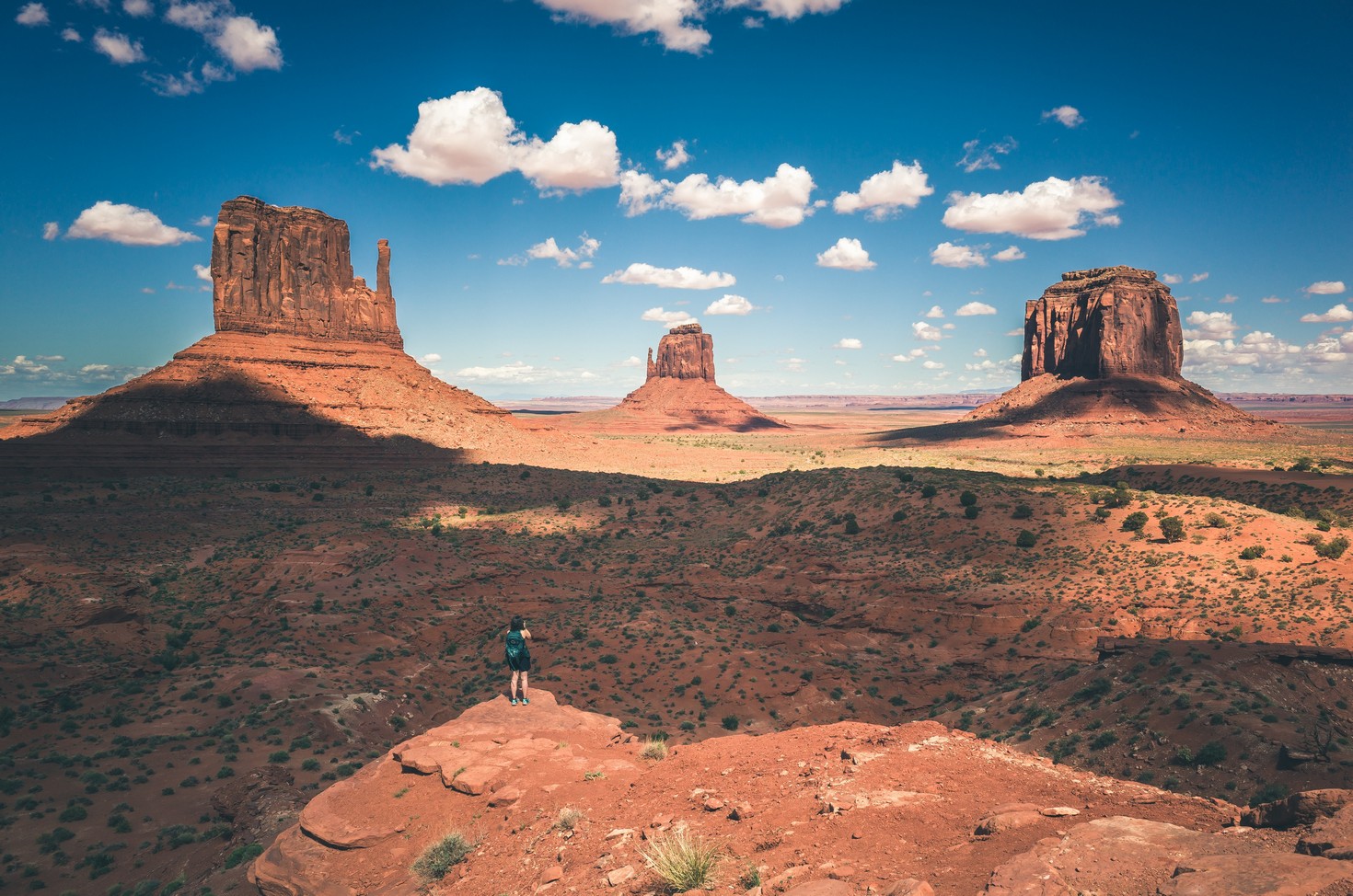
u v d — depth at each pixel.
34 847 32.81
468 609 76.75
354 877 13.09
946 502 93.12
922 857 8.91
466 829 13.60
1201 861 7.30
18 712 46.56
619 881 10.23
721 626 75.12
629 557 100.50
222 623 69.00
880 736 13.75
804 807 11.13
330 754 45.12
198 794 38.25
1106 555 72.62
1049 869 7.77
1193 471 119.38
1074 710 41.41
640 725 53.91
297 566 82.19
